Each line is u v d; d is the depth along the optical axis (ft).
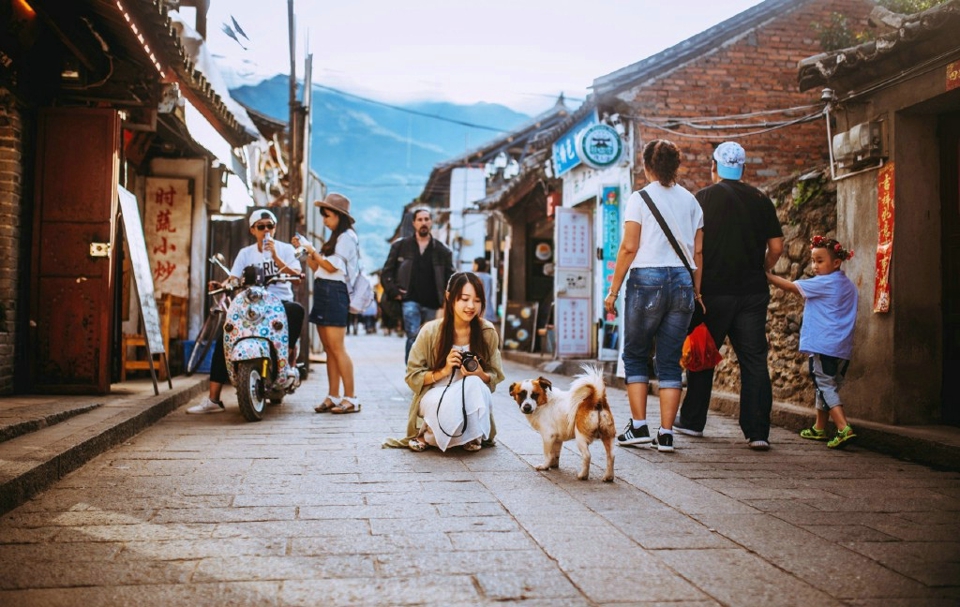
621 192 37.50
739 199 18.04
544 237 60.18
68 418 18.03
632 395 17.72
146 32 21.38
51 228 22.74
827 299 17.93
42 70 22.75
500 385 32.96
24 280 22.66
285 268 23.13
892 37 17.38
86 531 10.76
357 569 9.31
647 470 15.11
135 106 24.25
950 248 18.48
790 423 20.71
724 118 35.55
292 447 17.33
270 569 9.29
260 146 56.70
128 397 22.49
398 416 22.45
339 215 23.67
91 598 8.36
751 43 36.81
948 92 17.04
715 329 18.20
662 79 36.29
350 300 23.84
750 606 8.23
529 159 50.70
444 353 17.11
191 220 33.99
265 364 21.43
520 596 8.46
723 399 23.88
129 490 13.10
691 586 8.79
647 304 17.24
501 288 67.26
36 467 12.70
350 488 13.44
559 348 42.57
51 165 22.81
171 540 10.40
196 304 33.83
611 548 10.14
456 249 99.86
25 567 9.29
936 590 8.68
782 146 36.88
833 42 31.22
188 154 34.04
